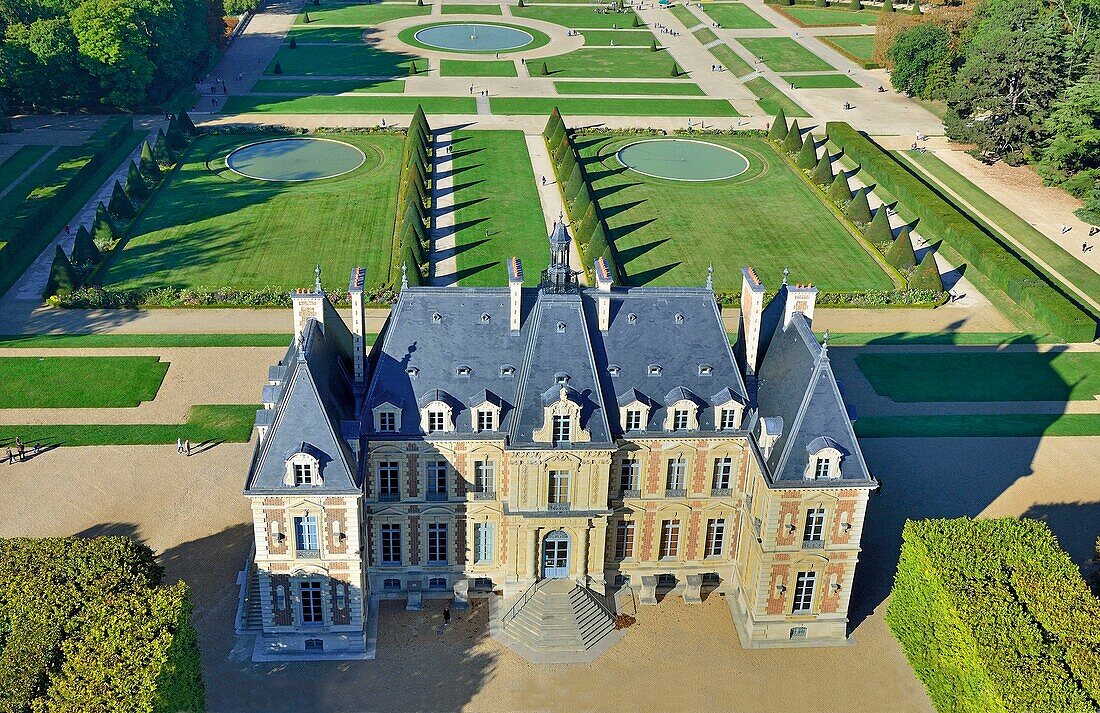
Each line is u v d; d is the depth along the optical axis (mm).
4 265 189125
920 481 134125
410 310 107375
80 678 84375
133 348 162125
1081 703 84500
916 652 102562
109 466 133250
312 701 100250
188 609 94500
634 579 115188
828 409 102062
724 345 110250
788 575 106125
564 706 100562
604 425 104812
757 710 100562
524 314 108750
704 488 110938
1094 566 117000
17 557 96312
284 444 98688
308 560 102125
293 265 191500
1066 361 166000
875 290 186375
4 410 144375
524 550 110188
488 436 105375
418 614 111375
